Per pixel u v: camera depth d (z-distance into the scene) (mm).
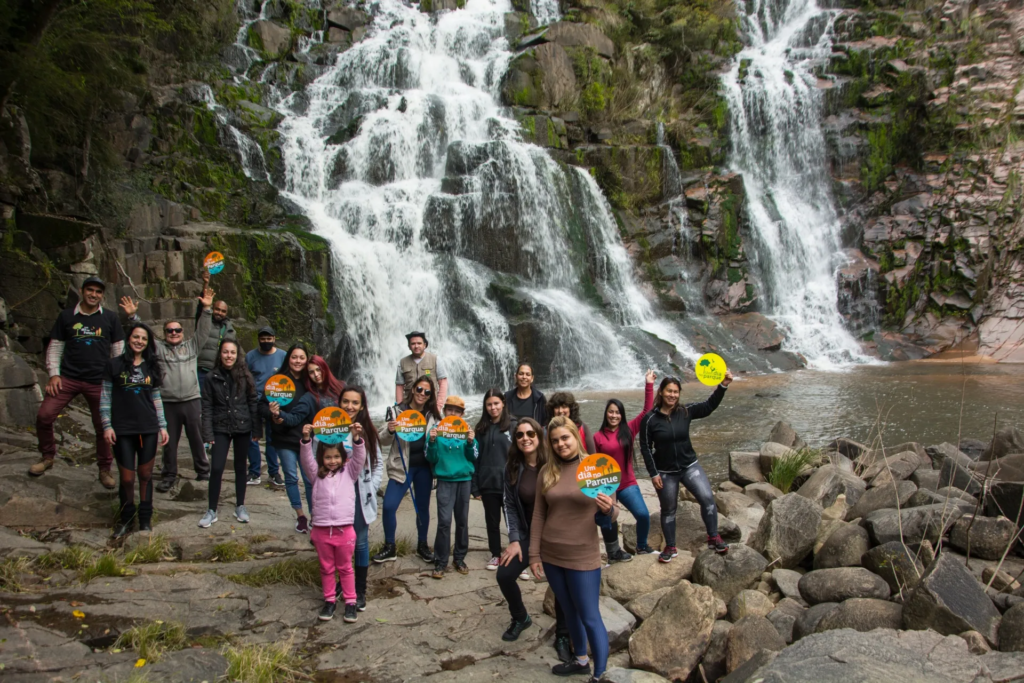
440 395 7992
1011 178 25688
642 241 24984
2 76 13125
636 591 6535
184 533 6988
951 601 5301
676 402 6840
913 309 25656
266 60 25000
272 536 7129
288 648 5281
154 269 15266
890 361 23672
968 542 6605
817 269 26812
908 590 6059
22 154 13688
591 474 4887
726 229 25656
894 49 29109
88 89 16016
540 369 19484
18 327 11961
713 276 25438
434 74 26375
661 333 22438
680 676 5391
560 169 23297
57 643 5090
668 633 5547
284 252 17375
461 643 5594
